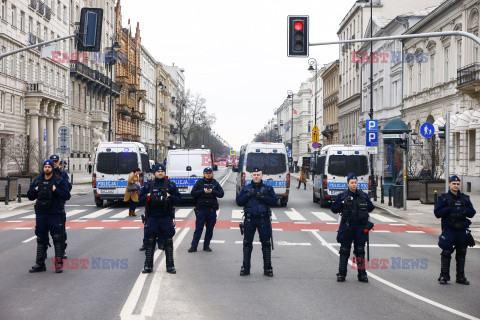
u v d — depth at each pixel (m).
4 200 25.23
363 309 7.02
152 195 9.19
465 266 10.41
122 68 75.50
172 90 129.25
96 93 64.00
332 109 81.31
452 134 34.22
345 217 8.75
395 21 44.84
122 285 8.30
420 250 12.34
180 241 13.20
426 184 24.42
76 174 55.06
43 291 7.89
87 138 61.19
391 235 14.99
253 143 23.33
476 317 6.69
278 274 9.30
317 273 9.45
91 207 23.34
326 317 6.62
